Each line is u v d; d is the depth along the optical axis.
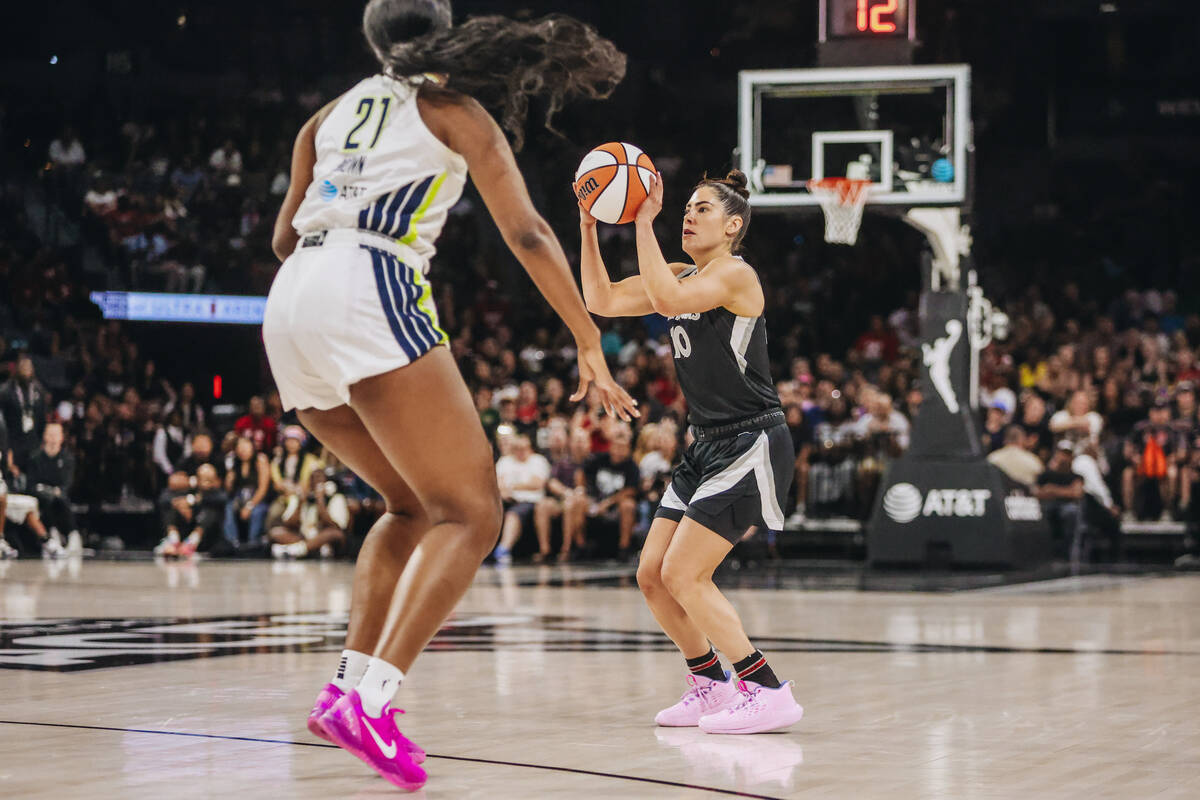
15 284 24.20
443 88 4.17
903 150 14.44
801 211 14.58
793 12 28.67
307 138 4.40
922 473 14.28
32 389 17.80
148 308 24.20
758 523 5.48
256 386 24.47
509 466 17.17
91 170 26.77
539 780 4.20
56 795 3.93
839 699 6.05
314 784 4.10
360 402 4.03
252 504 17.72
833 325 25.86
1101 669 7.14
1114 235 28.25
